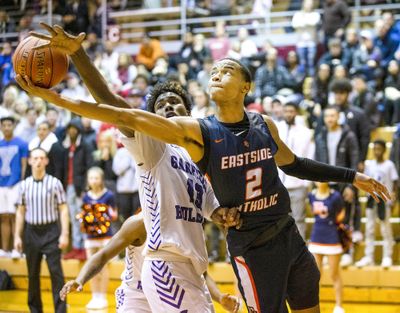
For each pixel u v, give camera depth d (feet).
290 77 33.60
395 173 26.43
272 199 10.10
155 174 10.89
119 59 38.50
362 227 28.89
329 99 31.40
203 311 10.86
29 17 44.83
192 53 37.37
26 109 33.37
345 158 25.95
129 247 12.08
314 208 23.88
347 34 34.06
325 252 23.54
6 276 28.86
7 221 29.73
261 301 10.16
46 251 22.95
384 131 30.83
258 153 9.92
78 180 28.76
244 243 10.14
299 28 36.60
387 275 25.55
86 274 11.46
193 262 10.85
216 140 9.73
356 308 24.61
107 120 8.81
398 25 34.32
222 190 9.93
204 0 43.70
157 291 10.72
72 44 9.09
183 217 10.87
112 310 24.25
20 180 29.73
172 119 9.49
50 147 28.99
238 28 40.98
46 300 26.91
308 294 10.71
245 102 31.94
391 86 31.94
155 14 44.65
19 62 9.20
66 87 37.99
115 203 27.40
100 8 43.86
